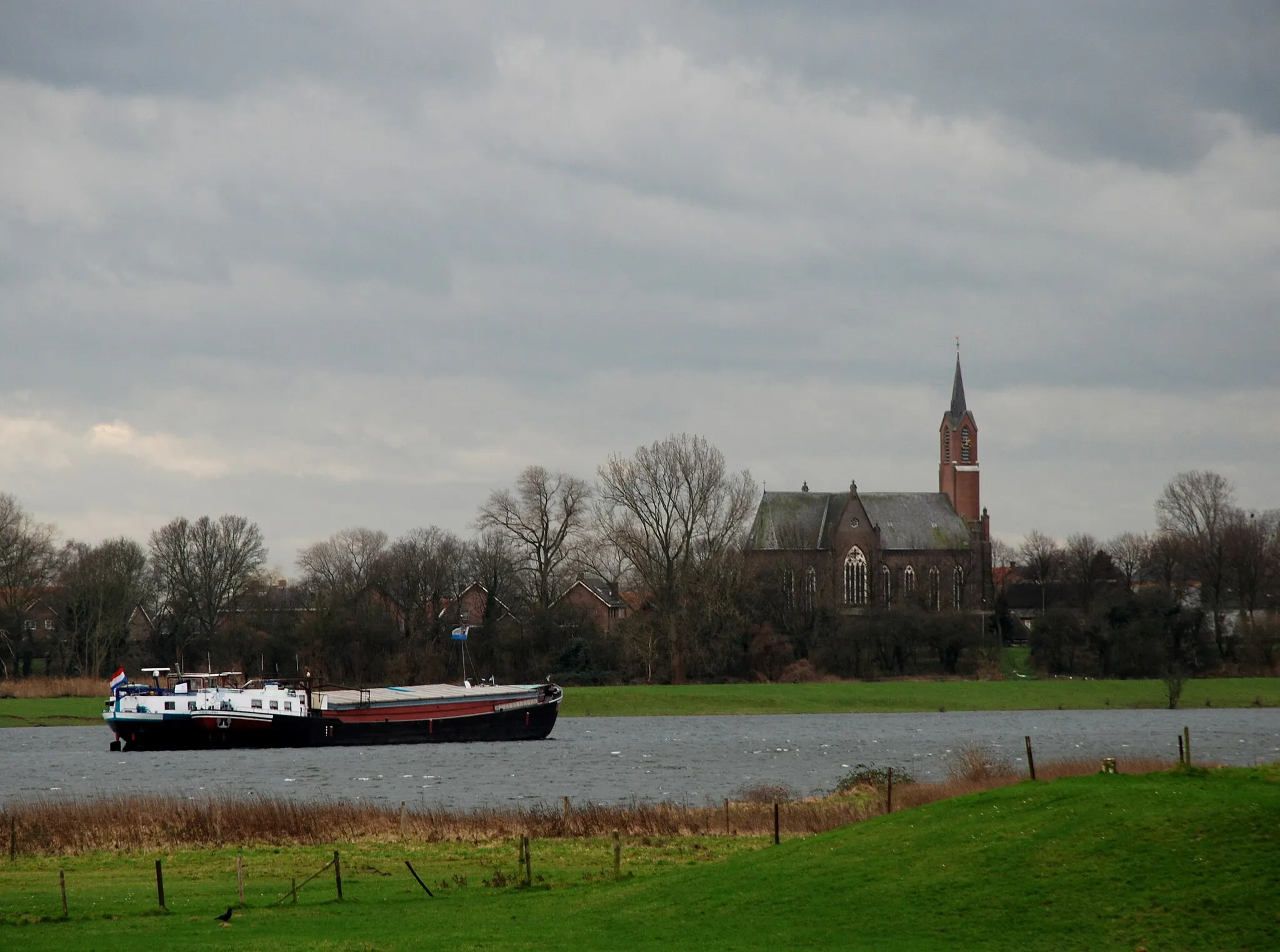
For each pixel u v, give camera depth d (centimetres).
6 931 4547
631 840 6600
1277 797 4278
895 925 3931
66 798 9988
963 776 8825
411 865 5775
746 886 4550
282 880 5619
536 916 4631
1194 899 3731
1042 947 3650
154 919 4756
